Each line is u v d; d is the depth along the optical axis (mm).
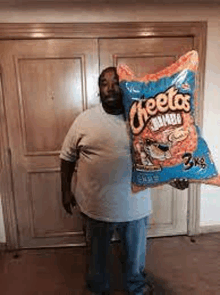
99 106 1626
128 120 1421
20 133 2256
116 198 1590
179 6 2145
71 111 2256
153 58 2223
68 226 2453
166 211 2523
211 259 2244
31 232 2441
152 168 1402
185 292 1901
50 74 2180
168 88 1361
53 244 2473
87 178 1635
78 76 2203
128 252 1716
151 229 2543
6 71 2146
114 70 1533
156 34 2176
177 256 2287
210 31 2215
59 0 2021
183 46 2221
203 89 2293
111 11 2113
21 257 2346
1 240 2436
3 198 2348
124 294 1884
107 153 1545
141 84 1388
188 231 2566
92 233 1698
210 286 1956
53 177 2357
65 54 2156
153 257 2281
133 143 1422
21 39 2104
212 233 2590
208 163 1434
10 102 2197
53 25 2092
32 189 2367
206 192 2512
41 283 2027
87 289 1954
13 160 2295
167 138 1365
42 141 2287
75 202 1930
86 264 2234
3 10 2047
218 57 2270
